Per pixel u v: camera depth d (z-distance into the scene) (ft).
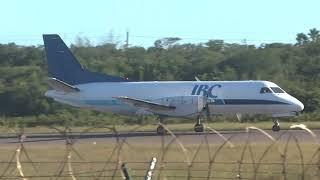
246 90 630.33
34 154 380.99
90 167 309.01
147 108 645.10
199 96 622.13
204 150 374.02
